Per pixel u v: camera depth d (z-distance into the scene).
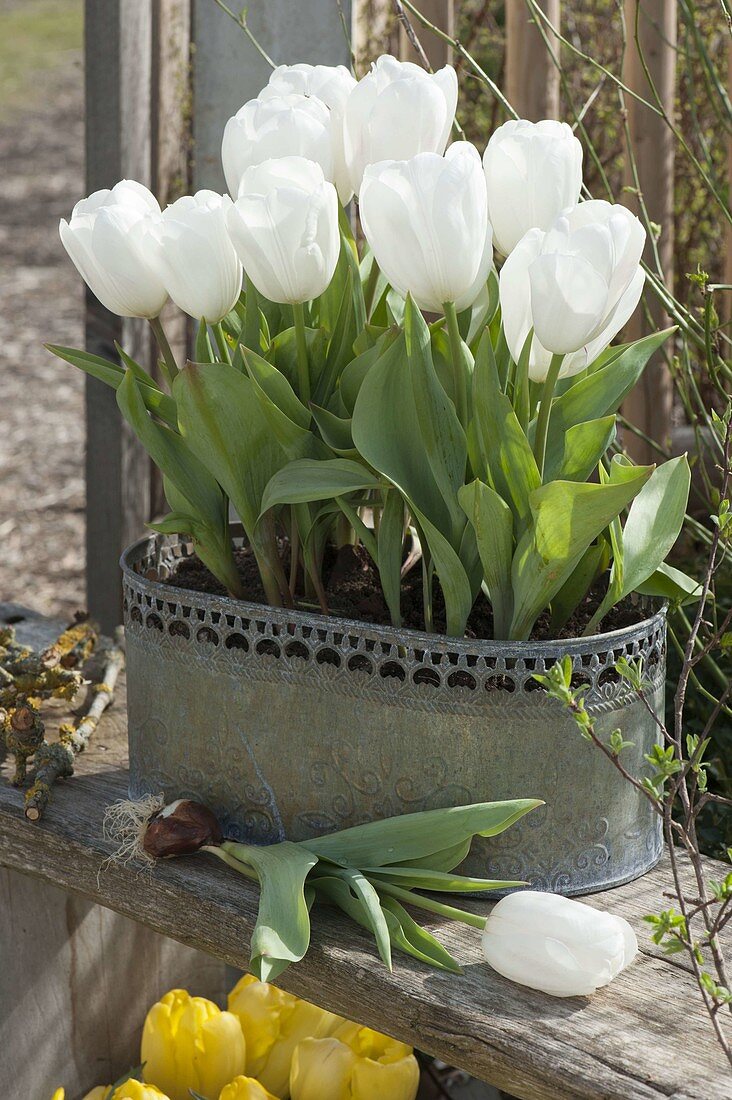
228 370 2.08
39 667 2.33
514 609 2.09
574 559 2.06
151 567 2.24
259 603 2.18
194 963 2.47
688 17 2.46
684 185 2.91
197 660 2.14
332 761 2.11
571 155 2.04
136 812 2.15
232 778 2.14
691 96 2.51
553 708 2.07
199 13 2.56
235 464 2.12
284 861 2.08
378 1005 2.05
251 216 2.04
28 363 8.06
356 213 2.59
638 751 2.10
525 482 2.06
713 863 2.16
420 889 2.11
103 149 2.97
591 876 2.10
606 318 2.02
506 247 2.07
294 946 2.04
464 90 3.10
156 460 2.14
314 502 2.15
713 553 2.07
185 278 2.08
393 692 2.09
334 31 2.52
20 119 13.47
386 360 2.06
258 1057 2.36
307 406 2.13
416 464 2.10
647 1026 2.02
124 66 2.92
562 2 3.02
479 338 2.15
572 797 2.09
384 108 2.06
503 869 2.10
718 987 1.98
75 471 6.63
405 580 2.21
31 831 2.20
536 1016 2.02
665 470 2.13
